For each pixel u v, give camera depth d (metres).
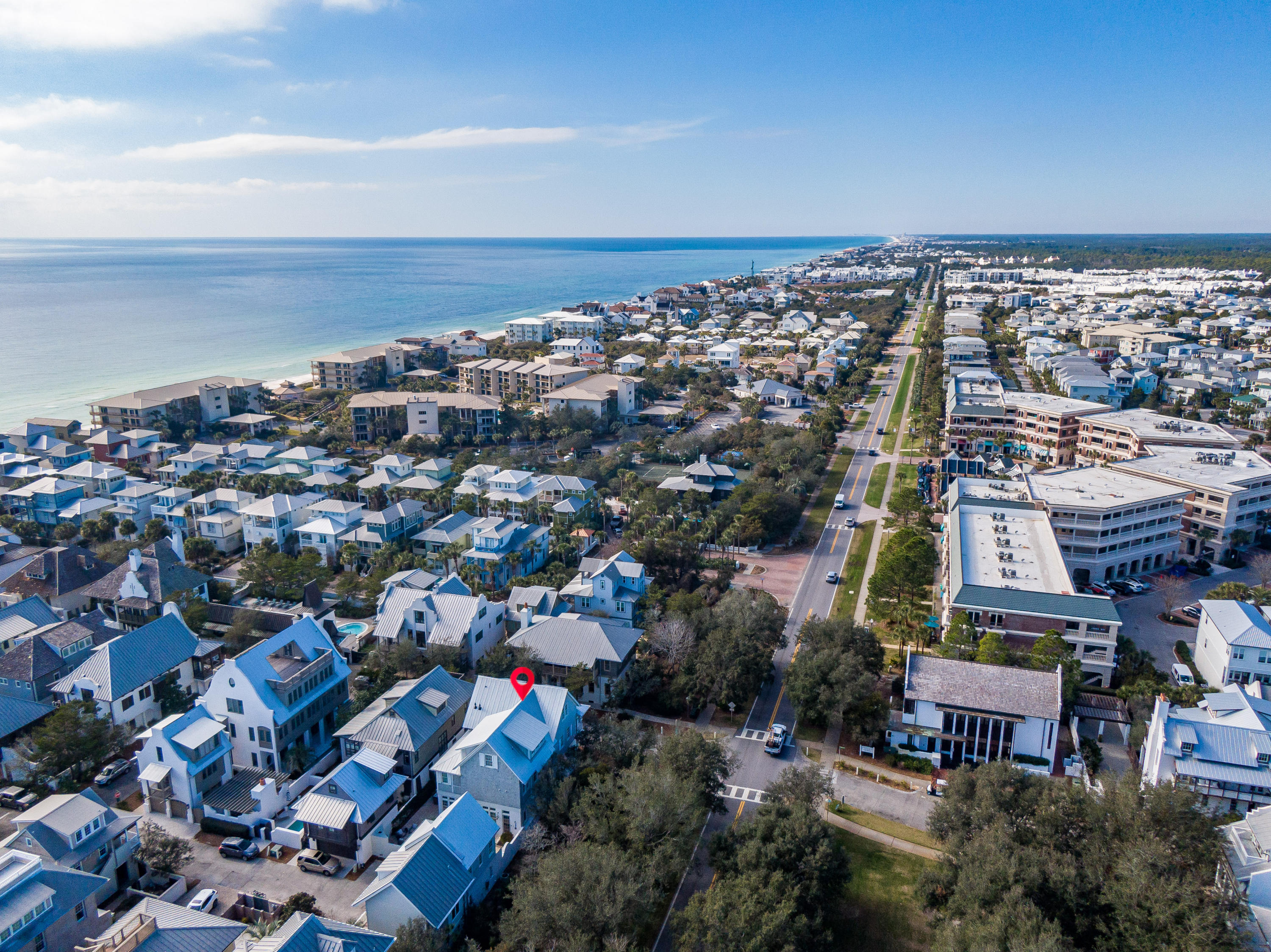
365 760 83.56
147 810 86.00
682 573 141.62
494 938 67.06
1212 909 58.62
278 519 156.75
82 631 109.69
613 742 87.56
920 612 123.88
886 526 174.75
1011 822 72.38
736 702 103.88
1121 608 137.25
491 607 118.38
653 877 68.44
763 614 114.44
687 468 196.50
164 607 114.12
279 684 91.50
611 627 111.31
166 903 64.81
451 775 82.94
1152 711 97.12
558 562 149.25
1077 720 100.69
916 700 95.62
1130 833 68.06
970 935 60.91
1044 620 112.25
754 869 69.94
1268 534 160.12
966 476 180.00
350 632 121.31
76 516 164.88
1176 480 163.75
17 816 81.88
